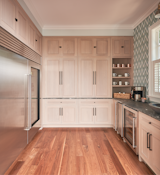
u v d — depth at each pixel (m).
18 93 2.07
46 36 3.66
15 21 1.97
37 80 3.28
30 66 2.69
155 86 2.74
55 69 3.67
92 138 2.98
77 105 3.69
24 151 2.39
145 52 3.10
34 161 2.09
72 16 3.19
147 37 3.01
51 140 2.86
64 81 3.68
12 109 1.88
